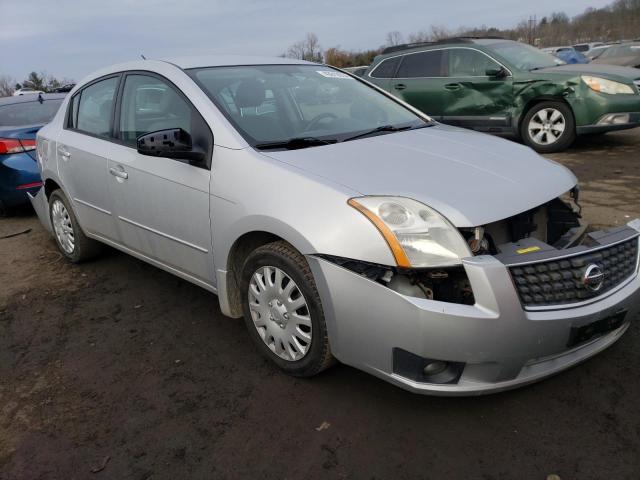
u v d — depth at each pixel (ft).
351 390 8.98
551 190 8.77
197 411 8.77
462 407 8.42
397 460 7.46
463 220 7.51
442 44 28.84
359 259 7.64
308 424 8.27
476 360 7.23
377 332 7.63
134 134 11.93
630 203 18.07
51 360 10.64
